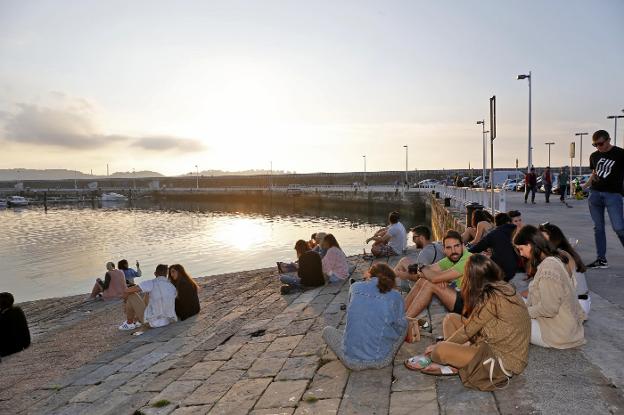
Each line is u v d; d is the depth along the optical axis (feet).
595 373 14.05
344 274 37.47
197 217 224.12
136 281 80.64
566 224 48.75
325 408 14.49
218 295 42.91
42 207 330.34
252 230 161.07
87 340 33.09
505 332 13.43
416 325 18.49
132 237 144.77
